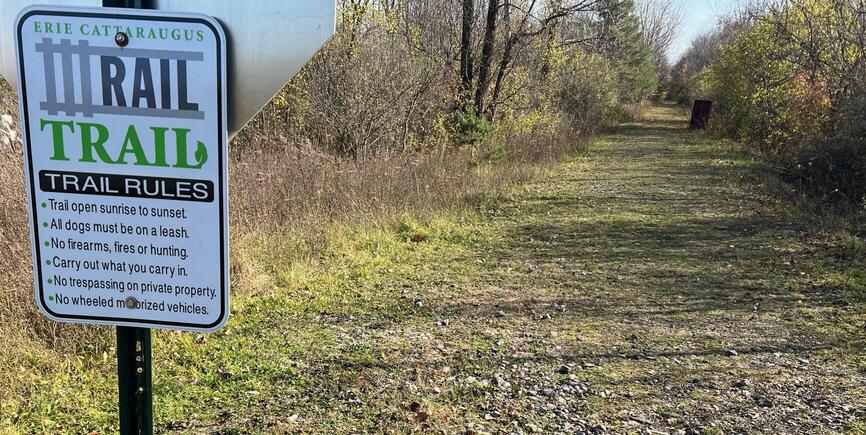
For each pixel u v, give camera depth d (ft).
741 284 19.27
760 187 38.83
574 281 19.51
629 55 123.54
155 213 5.09
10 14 4.94
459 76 47.32
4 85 25.63
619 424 10.55
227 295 5.22
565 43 55.67
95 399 10.46
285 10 4.86
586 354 13.57
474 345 13.88
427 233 24.75
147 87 4.90
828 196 33.88
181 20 4.80
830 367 13.05
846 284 18.86
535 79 56.18
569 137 63.21
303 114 34.91
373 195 26.61
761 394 11.76
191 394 10.87
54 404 10.11
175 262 5.16
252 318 14.85
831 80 41.16
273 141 32.17
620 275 20.29
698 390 11.92
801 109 45.21
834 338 14.69
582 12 55.11
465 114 45.19
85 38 4.83
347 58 34.71
